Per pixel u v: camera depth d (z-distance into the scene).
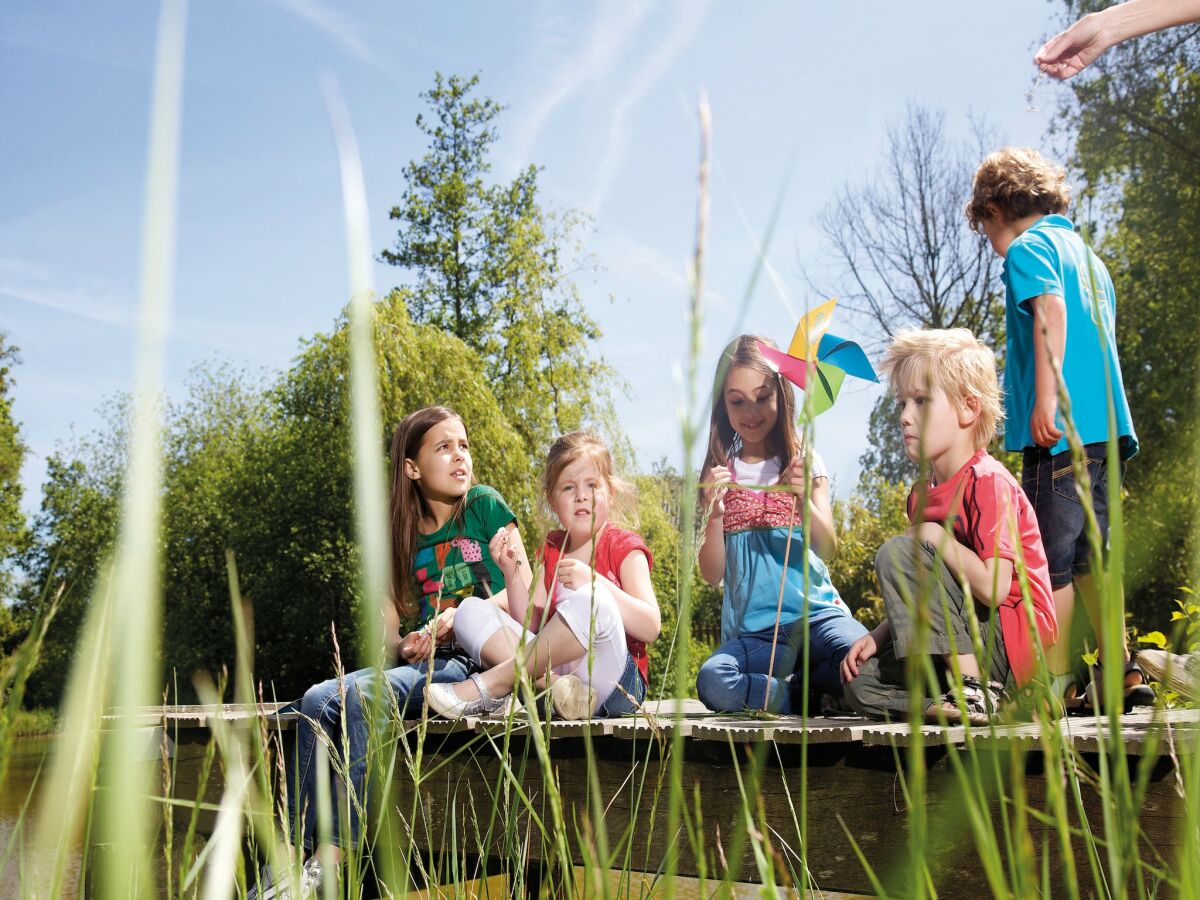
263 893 0.77
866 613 11.89
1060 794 0.47
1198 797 0.42
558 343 21.81
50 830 0.31
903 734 1.63
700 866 0.52
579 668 2.27
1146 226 12.50
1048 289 2.48
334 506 25.33
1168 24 2.84
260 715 0.84
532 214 25.17
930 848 0.47
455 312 25.70
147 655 0.19
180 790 2.71
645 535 7.64
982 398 2.22
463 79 26.50
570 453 2.85
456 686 2.27
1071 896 0.47
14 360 21.36
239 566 26.11
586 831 0.67
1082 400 2.46
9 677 0.43
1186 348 10.97
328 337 25.86
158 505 0.19
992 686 1.84
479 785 2.13
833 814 1.75
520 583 2.64
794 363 2.29
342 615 24.80
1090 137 13.26
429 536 2.94
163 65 0.14
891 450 13.30
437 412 2.95
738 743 1.80
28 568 22.33
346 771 0.85
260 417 30.06
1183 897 0.41
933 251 19.36
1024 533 2.04
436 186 25.94
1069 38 2.93
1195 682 0.42
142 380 0.14
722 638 2.91
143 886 0.33
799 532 2.79
